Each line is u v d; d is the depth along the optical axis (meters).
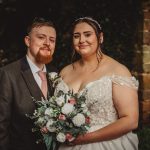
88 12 6.79
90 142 3.54
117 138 3.59
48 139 3.46
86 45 3.65
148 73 6.20
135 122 3.51
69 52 6.88
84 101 3.45
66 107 3.37
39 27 3.77
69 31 6.93
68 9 6.98
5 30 7.22
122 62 6.45
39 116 3.47
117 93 3.51
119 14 6.50
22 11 7.21
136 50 6.33
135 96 3.54
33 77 3.74
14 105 3.65
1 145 3.62
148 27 6.21
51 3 7.09
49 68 4.06
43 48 3.76
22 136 3.65
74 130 3.40
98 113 3.55
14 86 3.66
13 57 7.20
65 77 3.85
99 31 3.70
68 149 3.62
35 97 3.68
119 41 6.48
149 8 6.20
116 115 3.58
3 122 3.62
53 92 3.82
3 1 7.20
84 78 3.69
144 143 5.31
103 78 3.57
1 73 3.71
